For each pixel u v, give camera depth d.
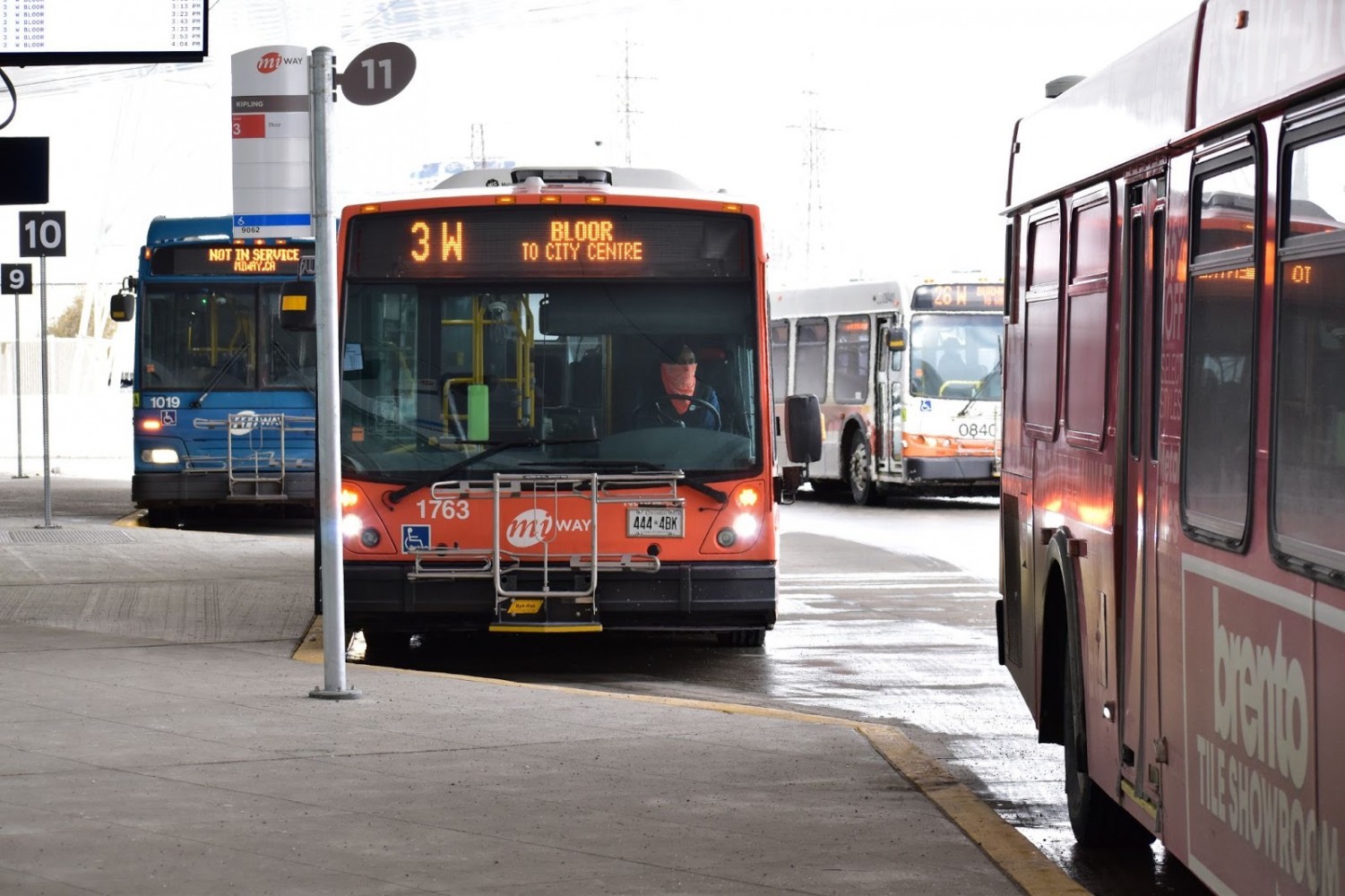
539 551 19.28
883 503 49.12
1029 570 13.55
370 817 11.55
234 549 30.08
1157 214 9.91
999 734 16.33
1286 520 7.42
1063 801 13.58
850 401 48.97
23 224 33.56
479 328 19.62
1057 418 12.49
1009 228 15.10
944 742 15.95
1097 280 11.40
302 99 16.16
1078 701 11.57
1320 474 7.04
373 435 19.48
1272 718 7.52
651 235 19.80
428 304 19.66
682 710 15.91
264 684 16.86
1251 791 7.81
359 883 9.98
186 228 36.06
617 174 21.81
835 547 35.47
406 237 19.72
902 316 45.91
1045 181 13.30
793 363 53.53
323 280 16.05
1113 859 11.77
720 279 19.80
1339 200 6.98
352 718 15.12
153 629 20.73
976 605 26.30
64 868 10.17
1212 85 8.94
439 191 19.83
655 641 22.52
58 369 84.31
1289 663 7.31
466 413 19.53
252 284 36.09
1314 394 7.15
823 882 10.17
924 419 45.81
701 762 13.52
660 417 19.61
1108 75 11.52
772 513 19.66
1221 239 8.63
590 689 17.78
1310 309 7.24
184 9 22.56
